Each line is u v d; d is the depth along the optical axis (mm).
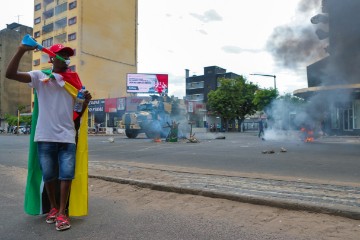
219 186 4910
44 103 3531
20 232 3404
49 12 52500
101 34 50062
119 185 5465
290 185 5020
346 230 3201
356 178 5973
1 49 66500
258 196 4164
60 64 3596
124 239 3180
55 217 3678
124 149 12766
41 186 3797
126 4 53625
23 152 12078
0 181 6137
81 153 3748
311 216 3615
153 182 5230
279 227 3375
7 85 66375
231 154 10422
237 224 3518
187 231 3354
